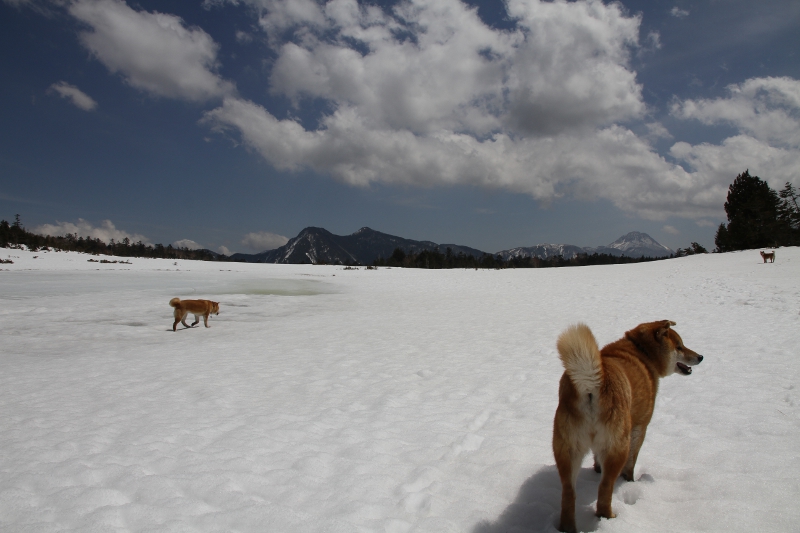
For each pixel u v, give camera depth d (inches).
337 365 317.1
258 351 372.8
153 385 265.1
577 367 108.9
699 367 273.4
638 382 130.4
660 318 484.4
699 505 116.1
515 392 241.3
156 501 124.1
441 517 117.2
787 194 1844.2
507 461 151.2
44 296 768.9
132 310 636.1
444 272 1718.8
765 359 282.4
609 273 1238.9
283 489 132.5
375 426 190.9
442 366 309.3
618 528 106.7
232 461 152.1
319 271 1825.8
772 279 758.5
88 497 125.4
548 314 567.5
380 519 115.1
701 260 1398.9
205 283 1107.3
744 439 161.9
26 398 237.9
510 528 112.1
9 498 125.2
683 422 184.2
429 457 158.1
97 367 315.3
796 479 126.6
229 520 114.1
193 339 438.6
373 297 842.8
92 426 191.2
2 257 1696.6
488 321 527.2
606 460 111.5
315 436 179.0
